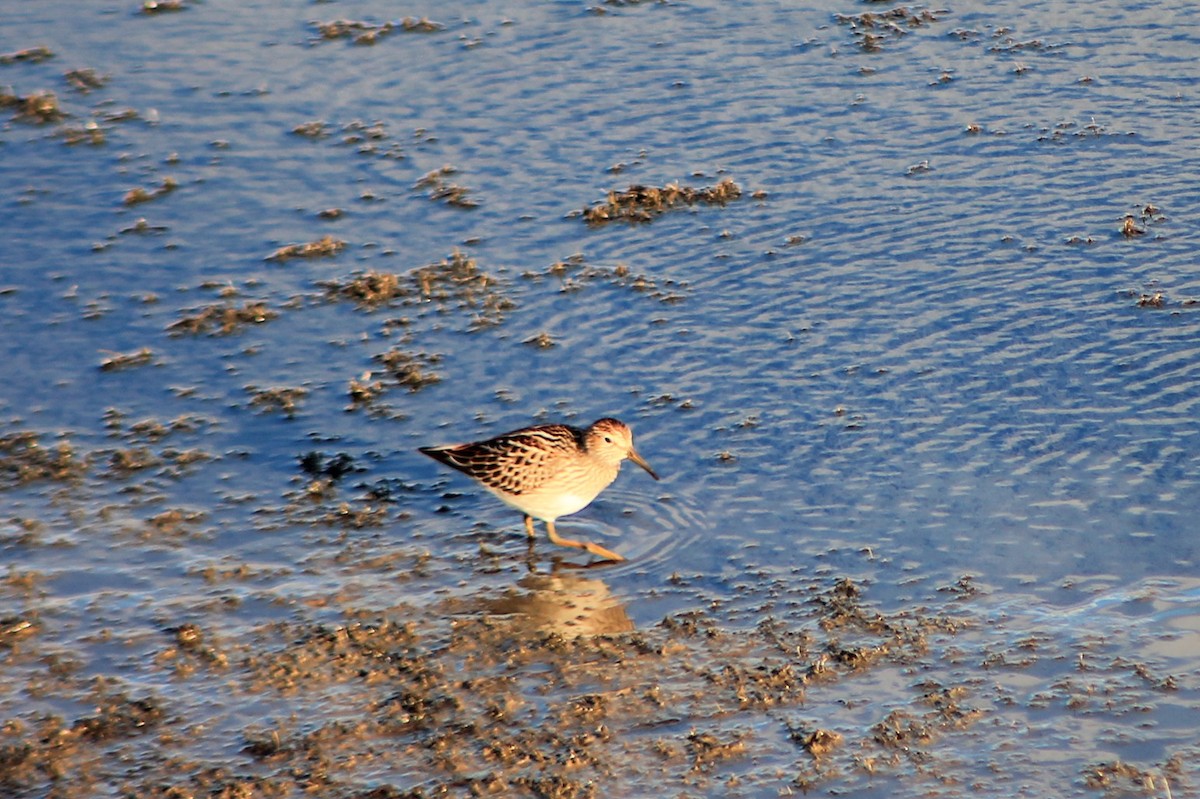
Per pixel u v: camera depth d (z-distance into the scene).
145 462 15.39
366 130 23.05
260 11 27.39
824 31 25.95
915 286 18.36
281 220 20.61
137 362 17.38
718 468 15.06
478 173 21.70
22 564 13.60
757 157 21.81
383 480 15.12
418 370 17.03
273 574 13.50
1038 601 12.70
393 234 20.20
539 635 12.49
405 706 11.55
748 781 10.61
